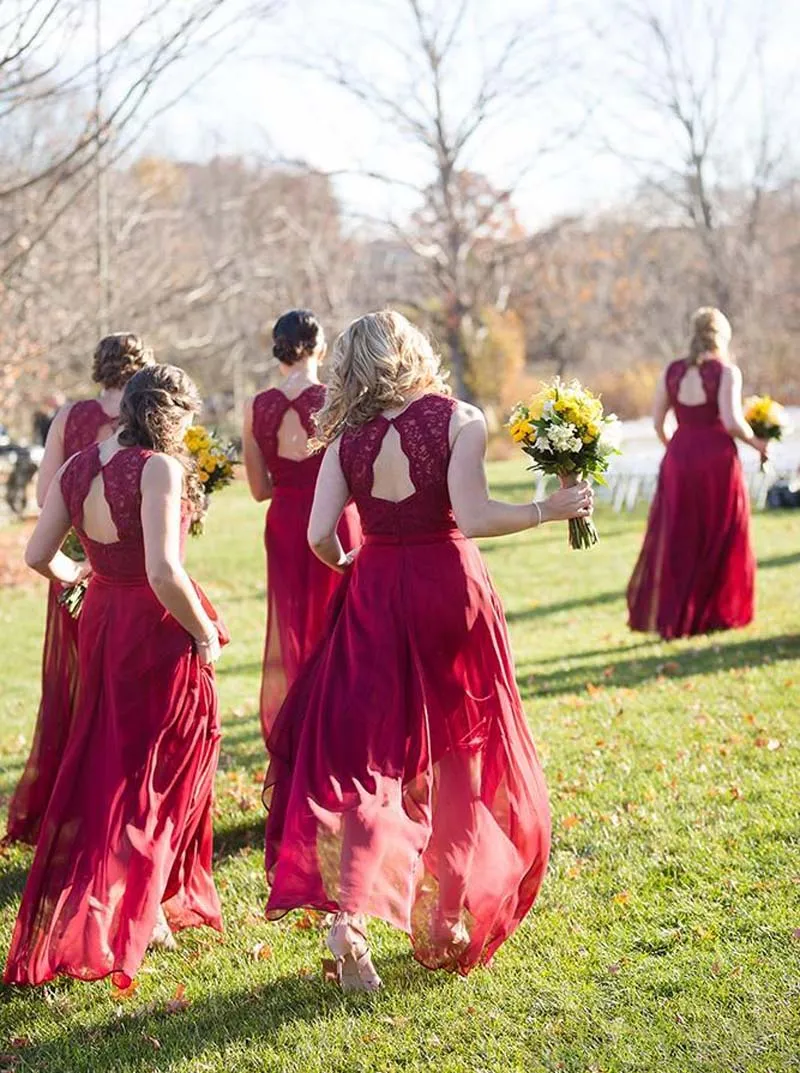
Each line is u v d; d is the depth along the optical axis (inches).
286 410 228.8
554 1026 134.2
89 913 149.6
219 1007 146.9
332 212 1497.3
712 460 353.4
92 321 678.5
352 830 138.5
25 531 815.1
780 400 1584.6
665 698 277.7
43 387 789.9
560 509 153.9
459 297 1235.2
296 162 1146.7
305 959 158.1
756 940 149.2
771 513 731.4
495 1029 135.0
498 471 1075.3
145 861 151.9
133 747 155.6
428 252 1238.9
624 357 1923.0
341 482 154.2
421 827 144.6
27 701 362.9
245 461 235.3
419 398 151.9
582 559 601.6
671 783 211.8
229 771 252.4
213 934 169.2
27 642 464.1
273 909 135.9
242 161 1503.4
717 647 336.8
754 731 241.0
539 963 149.9
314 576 231.1
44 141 538.6
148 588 157.8
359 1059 131.2
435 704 149.7
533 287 1505.9
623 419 1734.7
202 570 639.1
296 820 141.6
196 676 160.2
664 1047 127.2
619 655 346.9
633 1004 137.3
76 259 764.0
